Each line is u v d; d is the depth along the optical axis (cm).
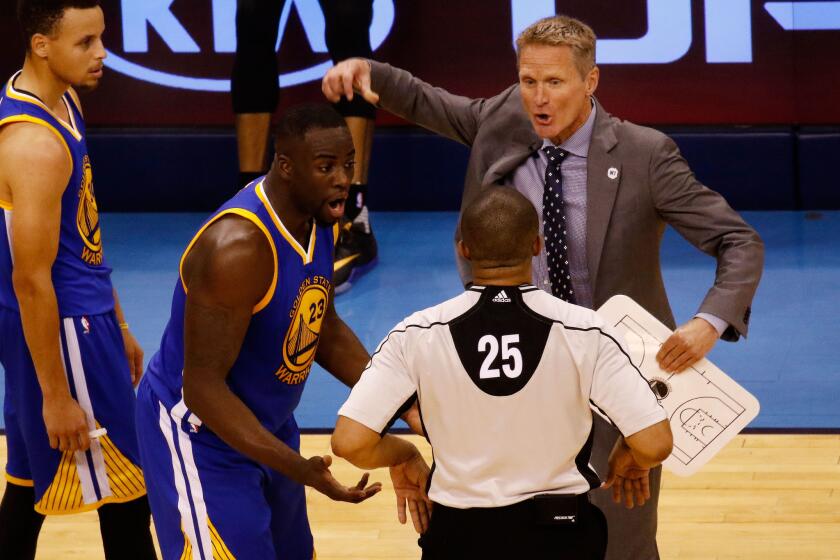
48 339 1160
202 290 961
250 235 963
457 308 903
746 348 2169
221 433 976
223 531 1025
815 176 2959
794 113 2944
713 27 2914
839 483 1620
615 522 1155
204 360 968
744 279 1062
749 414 1030
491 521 892
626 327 1064
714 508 1559
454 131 1227
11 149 1141
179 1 2992
